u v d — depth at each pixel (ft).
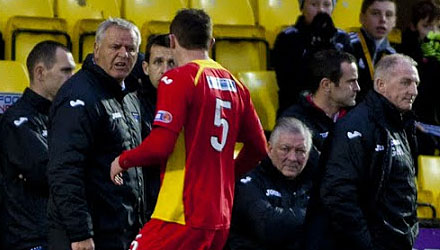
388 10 118.11
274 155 81.97
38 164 81.76
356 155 77.66
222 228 68.90
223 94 69.26
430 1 124.47
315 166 84.89
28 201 82.43
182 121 66.85
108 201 73.82
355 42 117.70
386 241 78.18
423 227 100.12
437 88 122.31
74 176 71.67
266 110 115.55
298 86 111.45
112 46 74.79
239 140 72.28
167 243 67.56
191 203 67.62
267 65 123.03
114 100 75.51
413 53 124.16
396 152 78.54
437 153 121.49
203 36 69.77
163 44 88.58
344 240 78.43
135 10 123.34
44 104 83.61
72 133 72.38
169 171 67.92
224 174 69.31
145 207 82.84
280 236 81.00
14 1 117.50
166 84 67.31
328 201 77.66
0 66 105.81
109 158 74.43
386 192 78.43
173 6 125.49
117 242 74.18
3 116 83.61
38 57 83.51
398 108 79.10
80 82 74.23
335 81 94.48
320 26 112.16
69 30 118.83
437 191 117.60
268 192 81.66
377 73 79.66
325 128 94.58
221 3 128.47
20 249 82.17
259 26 122.83
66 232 72.13
